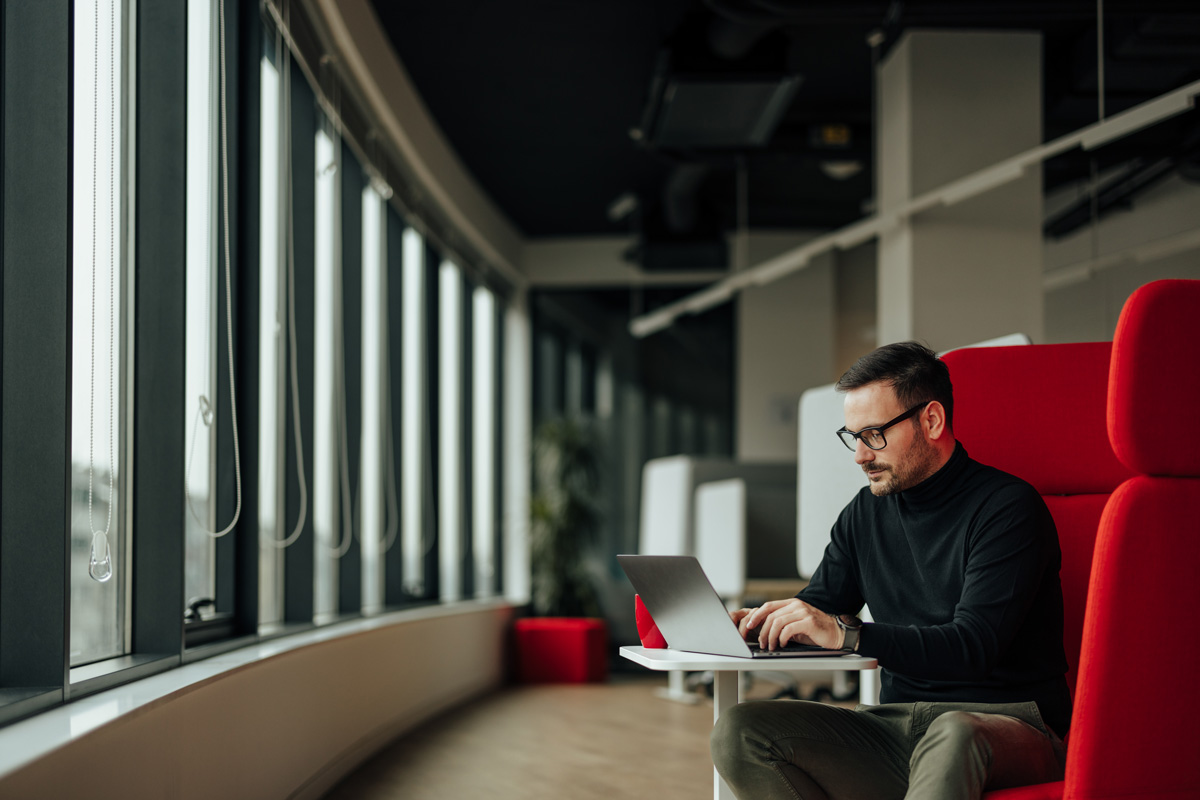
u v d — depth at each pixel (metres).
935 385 1.95
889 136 5.30
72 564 2.41
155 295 2.78
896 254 5.16
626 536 8.70
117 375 2.68
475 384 7.76
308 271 4.21
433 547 6.54
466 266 7.39
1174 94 3.57
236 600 3.41
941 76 5.10
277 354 4.11
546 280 9.05
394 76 5.30
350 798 3.56
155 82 2.79
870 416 1.95
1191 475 1.56
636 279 9.02
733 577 5.62
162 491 2.76
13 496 2.09
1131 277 6.25
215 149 3.38
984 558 1.81
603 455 8.77
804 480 3.26
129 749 1.99
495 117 6.55
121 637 2.69
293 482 4.12
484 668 6.73
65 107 2.13
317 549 4.63
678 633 1.92
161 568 2.75
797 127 6.44
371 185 5.38
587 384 8.91
